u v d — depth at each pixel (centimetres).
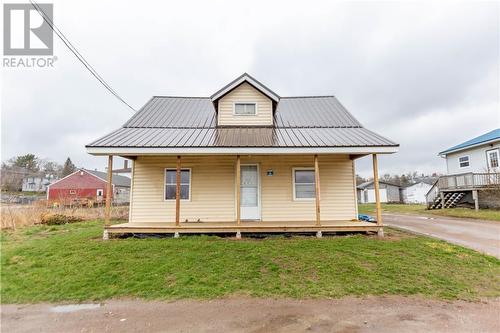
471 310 389
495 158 1912
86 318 371
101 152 784
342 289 463
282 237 818
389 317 367
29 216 1284
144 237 834
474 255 639
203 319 364
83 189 3900
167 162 1030
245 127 1069
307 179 1031
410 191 4325
